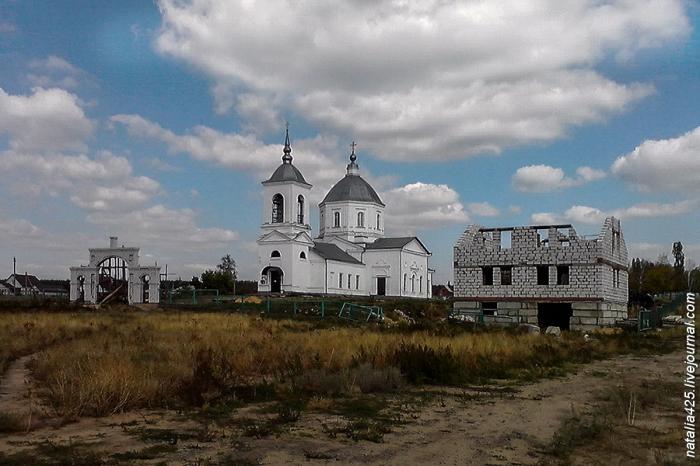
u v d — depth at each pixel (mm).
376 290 97188
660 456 10492
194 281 104500
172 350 21062
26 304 51719
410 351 20188
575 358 26516
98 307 54031
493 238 48656
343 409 14383
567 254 45938
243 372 18344
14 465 9438
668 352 30766
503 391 17906
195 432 11812
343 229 100250
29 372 18859
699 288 95125
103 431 11750
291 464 9883
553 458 10617
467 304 48938
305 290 88250
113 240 64938
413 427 12852
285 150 91688
